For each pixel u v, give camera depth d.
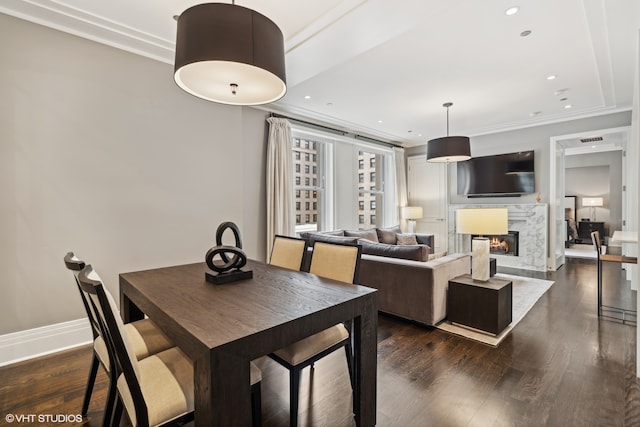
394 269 3.14
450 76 3.67
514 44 2.95
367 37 2.67
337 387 2.01
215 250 1.88
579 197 9.37
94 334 1.67
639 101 2.11
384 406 1.81
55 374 2.19
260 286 1.77
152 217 3.04
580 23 2.59
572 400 1.83
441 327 2.96
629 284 4.43
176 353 1.44
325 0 2.28
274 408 1.79
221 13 1.50
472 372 2.16
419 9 2.27
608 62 3.29
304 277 1.99
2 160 2.32
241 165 3.74
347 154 6.05
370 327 1.63
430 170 7.22
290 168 4.79
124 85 2.86
